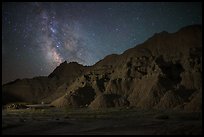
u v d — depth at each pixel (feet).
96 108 219.41
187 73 221.66
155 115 149.38
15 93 359.66
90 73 310.45
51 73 415.03
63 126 114.01
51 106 256.52
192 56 242.99
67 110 205.87
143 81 239.09
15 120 135.33
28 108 238.68
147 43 318.04
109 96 236.02
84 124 119.96
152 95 210.59
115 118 142.61
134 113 166.30
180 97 192.24
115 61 321.32
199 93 173.37
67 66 407.85
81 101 252.01
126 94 242.99
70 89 307.78
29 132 98.27
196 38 280.31
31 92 363.35
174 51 278.87
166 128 99.76
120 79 262.06
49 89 369.71
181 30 305.32
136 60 273.95
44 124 118.11
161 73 230.48
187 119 126.52
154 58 268.00
